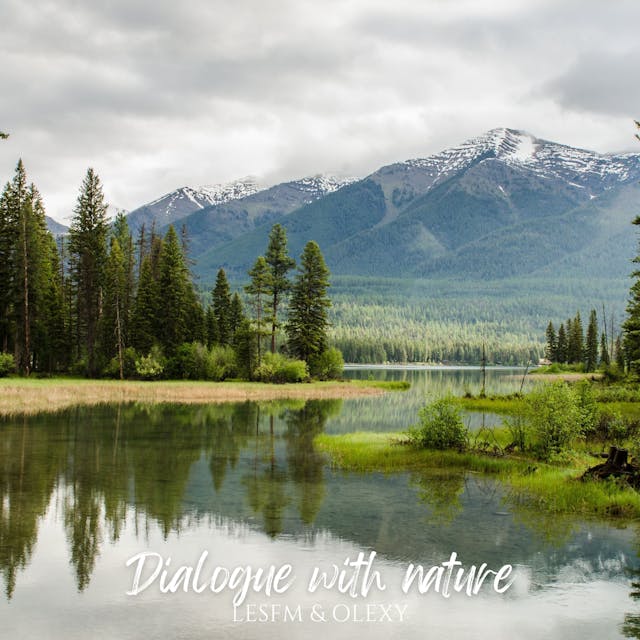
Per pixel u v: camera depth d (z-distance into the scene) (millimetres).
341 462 25891
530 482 21297
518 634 10766
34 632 10648
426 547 15039
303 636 10703
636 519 17609
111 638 10469
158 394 57938
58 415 42188
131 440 31828
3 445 29734
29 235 67875
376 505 18891
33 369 75688
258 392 64188
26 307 65438
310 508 18453
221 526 16578
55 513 17641
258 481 22203
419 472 23969
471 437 30219
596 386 59031
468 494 20375
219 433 34938
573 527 16734
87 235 77375
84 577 13062
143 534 15859
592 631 11000
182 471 23906
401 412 49188
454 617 11500
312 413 47312
